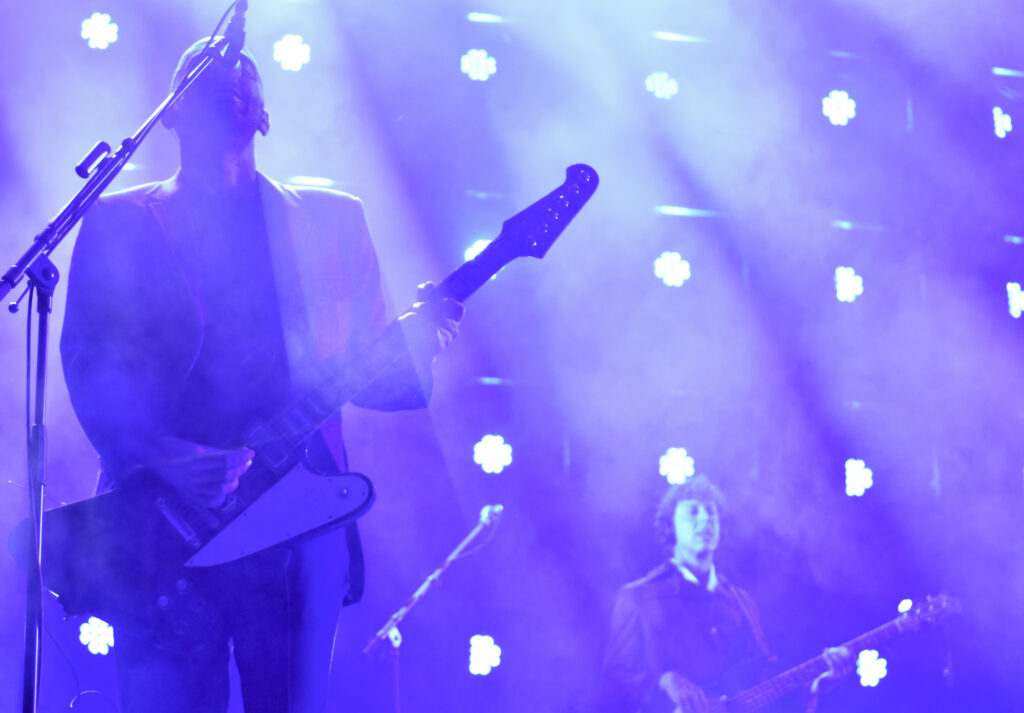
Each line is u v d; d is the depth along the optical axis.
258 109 2.35
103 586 2.13
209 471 2.09
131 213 2.31
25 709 2.05
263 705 2.14
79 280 2.29
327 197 2.46
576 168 2.54
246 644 2.15
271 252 2.32
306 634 2.16
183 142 2.35
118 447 2.18
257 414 2.23
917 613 5.42
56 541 2.15
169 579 2.11
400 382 2.34
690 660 5.17
